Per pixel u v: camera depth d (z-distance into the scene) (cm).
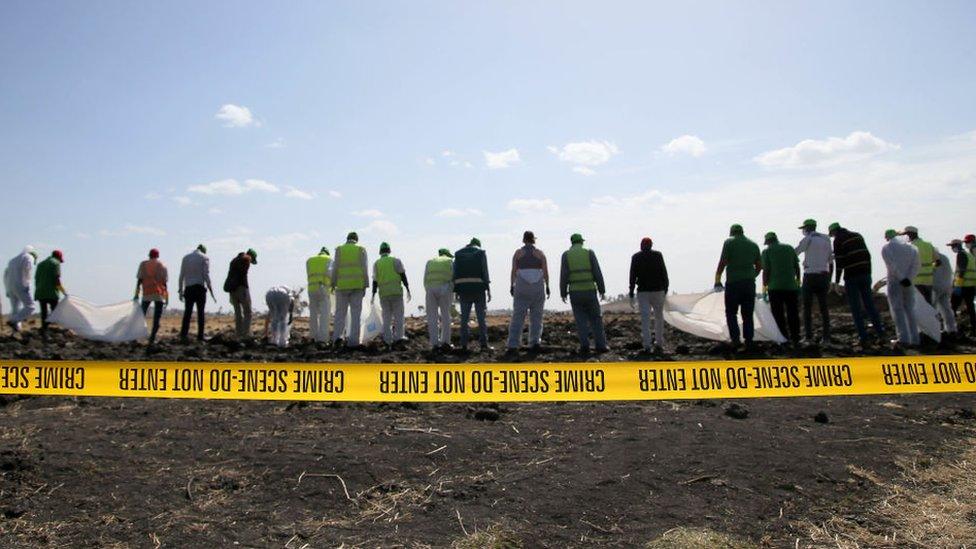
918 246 1256
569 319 1989
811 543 399
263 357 1092
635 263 1087
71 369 744
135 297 1349
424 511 449
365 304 1378
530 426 633
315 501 466
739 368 719
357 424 646
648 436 589
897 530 415
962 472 503
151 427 640
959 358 728
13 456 533
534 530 419
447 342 1221
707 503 450
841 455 536
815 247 1167
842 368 718
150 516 445
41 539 415
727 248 1055
